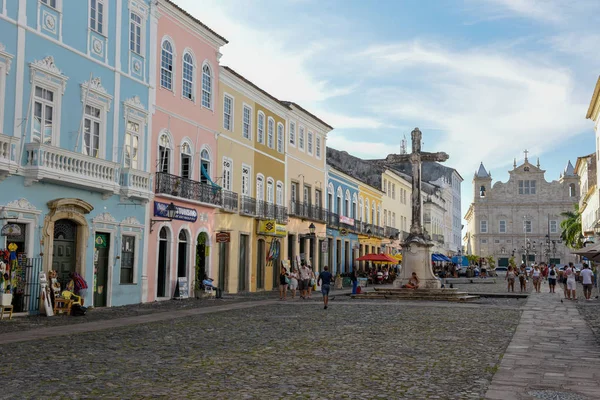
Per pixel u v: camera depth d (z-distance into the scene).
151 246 24.59
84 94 20.59
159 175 24.73
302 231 40.78
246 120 33.78
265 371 9.12
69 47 20.02
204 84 29.27
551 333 14.34
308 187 42.97
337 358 10.39
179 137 26.89
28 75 18.31
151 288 24.58
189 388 7.83
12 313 17.27
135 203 23.31
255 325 15.73
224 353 10.84
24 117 18.08
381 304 24.02
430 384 8.26
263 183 35.75
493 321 17.22
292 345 11.95
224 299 26.52
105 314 18.83
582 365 9.87
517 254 108.62
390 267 58.28
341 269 48.19
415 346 11.93
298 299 27.27
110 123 22.16
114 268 22.27
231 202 31.08
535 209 108.88
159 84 25.42
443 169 98.50
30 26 18.44
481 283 54.44
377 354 10.87
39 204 18.55
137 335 13.48
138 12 24.02
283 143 38.72
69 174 18.98
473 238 112.62
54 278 18.53
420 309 21.44
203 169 28.45
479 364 9.90
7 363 9.64
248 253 33.44
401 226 67.56
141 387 7.87
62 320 16.80
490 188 111.06
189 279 27.33
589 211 60.03
